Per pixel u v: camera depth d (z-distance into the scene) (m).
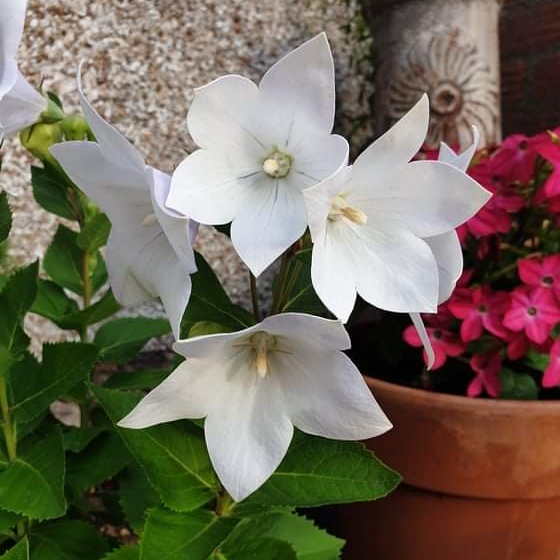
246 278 0.45
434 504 0.32
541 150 0.33
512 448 0.30
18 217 0.40
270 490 0.22
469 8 0.44
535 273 0.32
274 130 0.19
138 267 0.20
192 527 0.22
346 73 0.47
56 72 0.39
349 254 0.19
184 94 0.42
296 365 0.20
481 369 0.33
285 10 0.44
